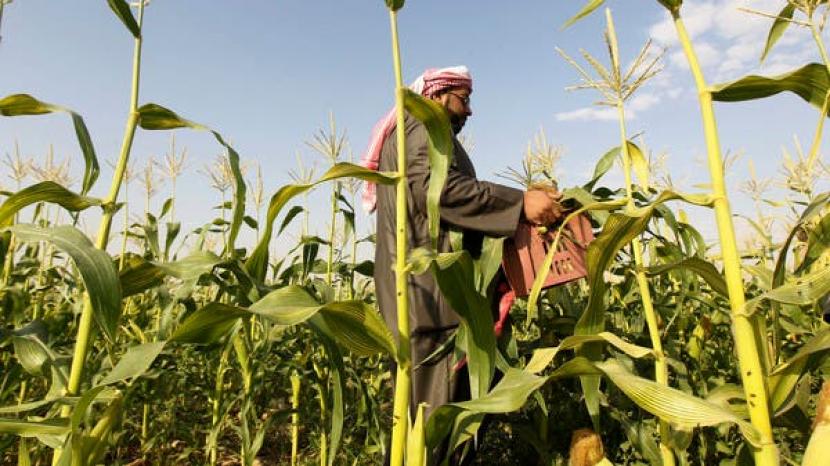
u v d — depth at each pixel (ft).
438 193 6.66
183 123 7.05
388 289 9.38
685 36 5.19
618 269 11.68
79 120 6.68
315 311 5.44
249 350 10.98
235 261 7.07
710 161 4.94
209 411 14.67
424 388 8.65
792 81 4.91
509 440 11.66
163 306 8.87
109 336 5.25
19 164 18.39
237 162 7.18
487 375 6.66
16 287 12.32
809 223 8.50
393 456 5.83
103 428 5.28
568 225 8.75
